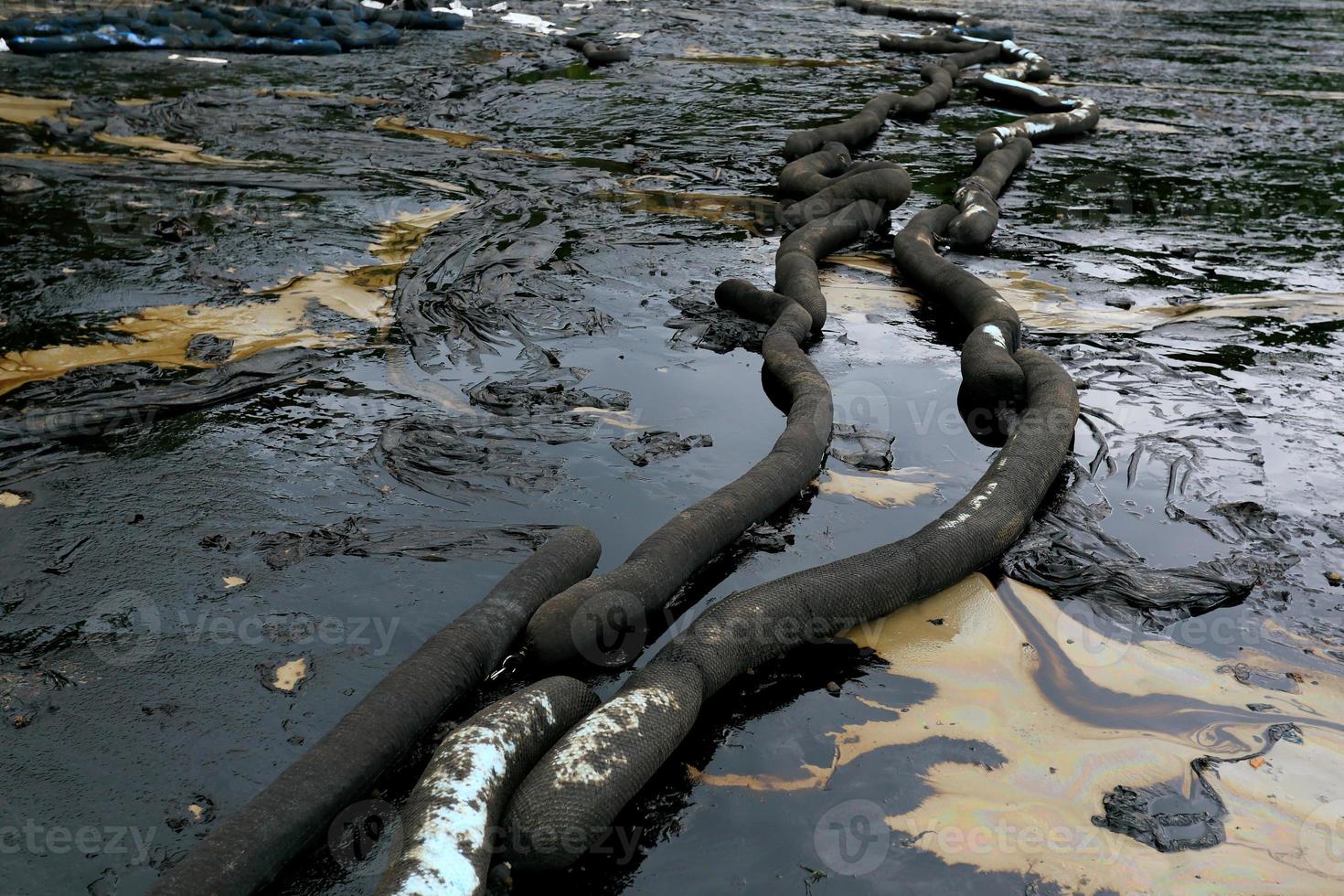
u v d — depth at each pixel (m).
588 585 2.86
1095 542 3.47
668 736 2.47
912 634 3.05
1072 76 12.20
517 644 2.83
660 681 2.58
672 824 2.37
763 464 3.59
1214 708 2.79
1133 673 2.91
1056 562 3.36
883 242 6.38
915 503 3.67
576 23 13.66
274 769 2.42
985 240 6.32
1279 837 2.41
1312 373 4.77
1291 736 2.70
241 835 2.11
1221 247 6.56
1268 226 7.01
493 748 2.25
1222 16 17.94
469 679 2.64
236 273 5.30
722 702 2.75
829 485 3.77
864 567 3.09
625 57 11.22
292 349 4.52
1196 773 2.59
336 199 6.47
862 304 5.44
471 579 3.11
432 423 3.98
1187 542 3.48
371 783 2.36
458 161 7.50
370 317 4.95
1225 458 4.00
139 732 2.50
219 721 2.54
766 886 2.22
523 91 9.68
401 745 2.43
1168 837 2.40
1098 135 9.45
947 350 4.93
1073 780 2.55
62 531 3.22
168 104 8.36
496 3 14.51
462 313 5.02
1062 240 6.60
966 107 10.21
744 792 2.47
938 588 3.20
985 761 2.60
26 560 3.08
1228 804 2.50
